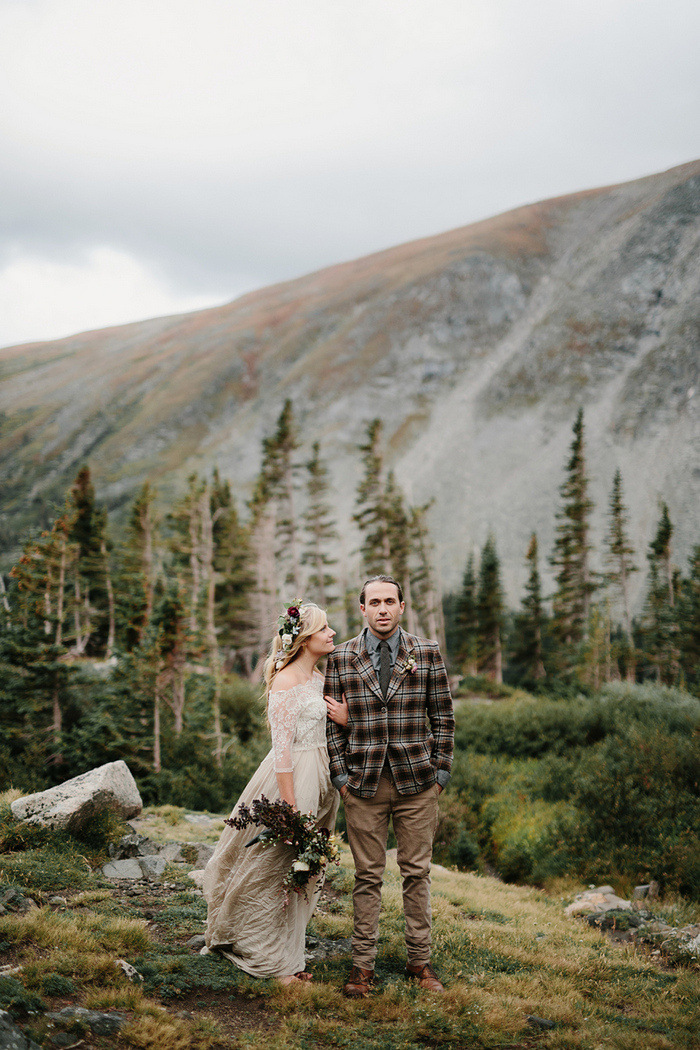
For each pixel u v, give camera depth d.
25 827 5.93
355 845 4.04
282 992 3.73
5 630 21.55
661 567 64.25
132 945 4.11
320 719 4.09
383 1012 3.68
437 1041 3.47
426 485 167.50
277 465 59.38
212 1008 3.55
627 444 159.50
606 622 48.56
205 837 7.65
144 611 23.09
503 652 61.00
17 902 4.54
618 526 62.72
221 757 20.80
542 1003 4.19
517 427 187.00
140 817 8.45
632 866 12.52
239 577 51.97
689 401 163.88
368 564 56.12
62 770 20.19
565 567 60.31
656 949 6.21
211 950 4.12
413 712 4.01
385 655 4.08
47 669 20.41
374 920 4.04
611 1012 4.31
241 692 26.58
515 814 17.08
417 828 4.03
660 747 15.59
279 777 3.87
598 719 22.97
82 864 5.71
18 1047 2.70
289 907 4.01
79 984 3.53
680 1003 4.62
